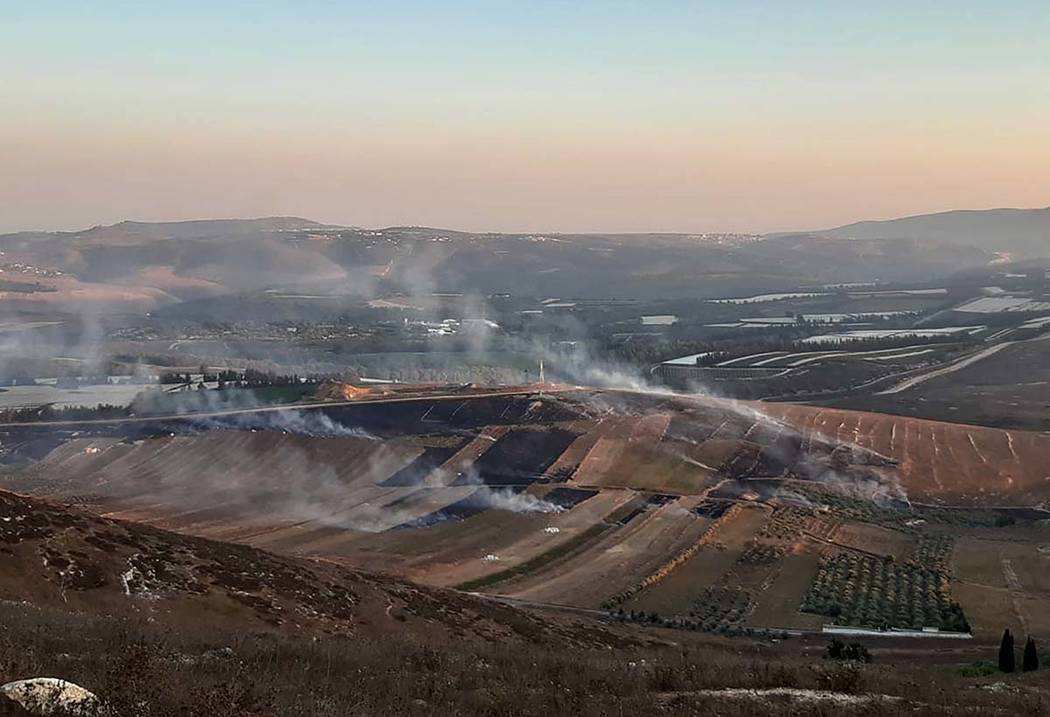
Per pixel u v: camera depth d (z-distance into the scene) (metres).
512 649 31.69
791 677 26.88
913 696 25.92
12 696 14.01
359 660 24.94
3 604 27.61
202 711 15.63
